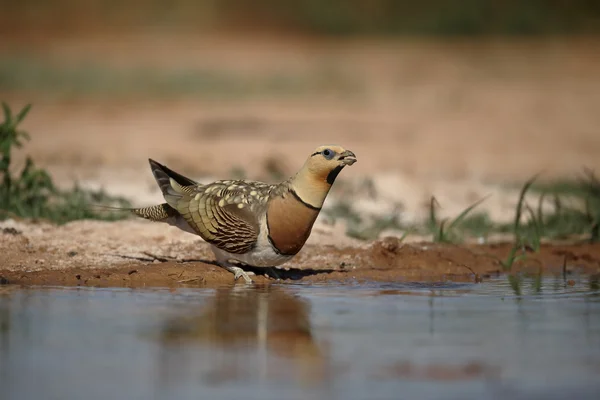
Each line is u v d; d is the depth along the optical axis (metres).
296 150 26.05
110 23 62.22
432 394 6.22
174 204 10.67
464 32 59.03
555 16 58.66
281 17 65.12
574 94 39.47
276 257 10.27
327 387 6.32
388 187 18.34
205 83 40.44
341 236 13.37
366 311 8.73
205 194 10.54
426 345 7.44
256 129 30.05
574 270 12.23
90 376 6.48
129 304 8.84
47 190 15.71
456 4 60.50
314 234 13.22
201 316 8.32
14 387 6.23
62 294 9.36
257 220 10.14
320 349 7.25
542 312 8.88
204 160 23.33
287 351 7.16
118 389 6.20
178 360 6.89
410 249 12.34
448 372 6.70
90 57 47.81
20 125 30.00
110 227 12.90
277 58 49.56
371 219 15.80
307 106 35.75
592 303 9.42
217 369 6.67
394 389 6.30
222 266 10.84
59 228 12.71
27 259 11.02
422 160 25.89
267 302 9.09
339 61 48.28
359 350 7.24
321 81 41.78
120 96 37.34
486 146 29.00
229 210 10.24
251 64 46.94
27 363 6.78
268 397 6.08
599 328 8.16
